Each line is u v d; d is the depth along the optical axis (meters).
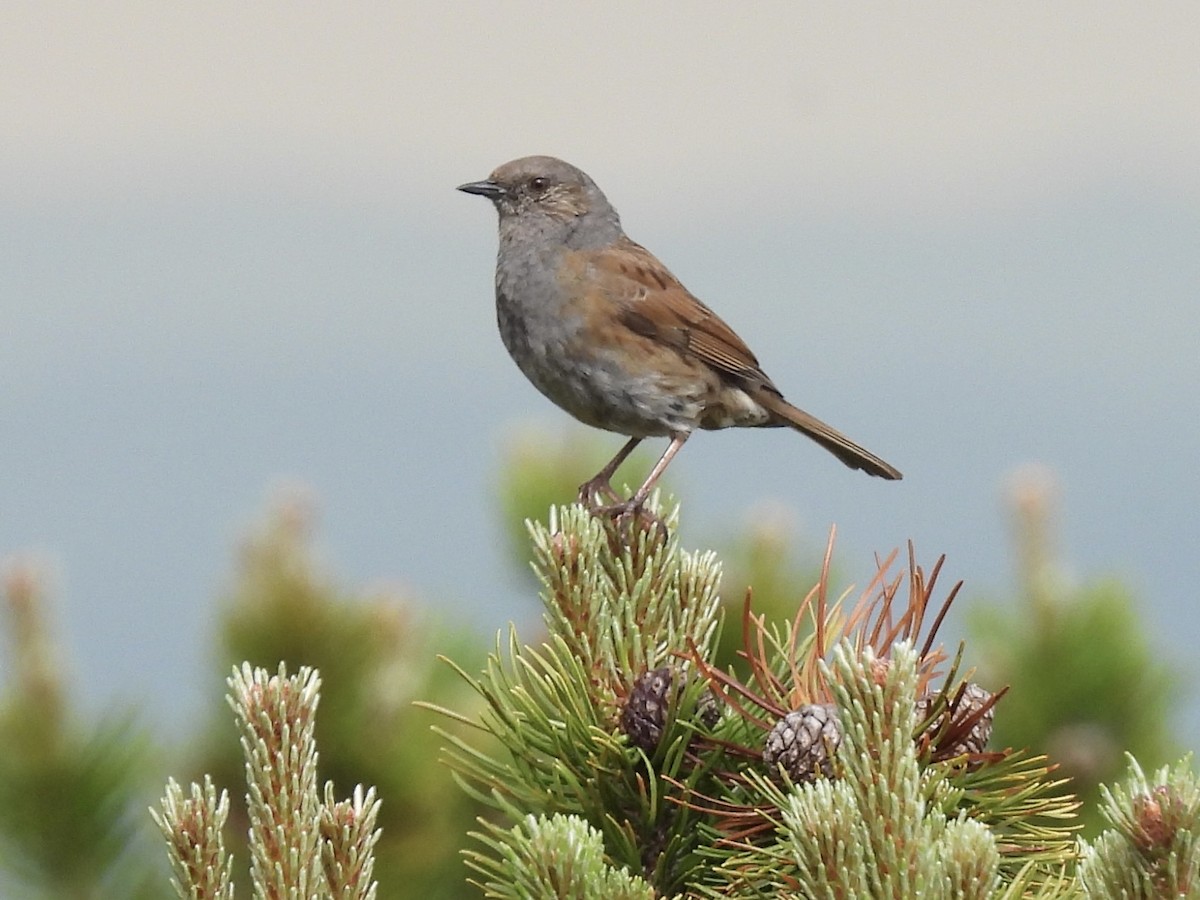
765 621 13.84
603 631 9.73
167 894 12.70
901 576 8.97
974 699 8.77
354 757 13.95
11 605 12.53
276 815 7.86
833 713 8.46
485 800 9.18
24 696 12.48
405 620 14.29
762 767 8.88
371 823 7.95
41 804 12.43
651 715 8.98
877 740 7.29
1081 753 13.54
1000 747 13.84
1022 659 13.80
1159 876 6.92
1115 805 7.01
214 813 7.84
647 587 9.93
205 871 7.82
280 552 14.18
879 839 7.15
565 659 9.58
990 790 8.74
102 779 12.52
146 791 12.76
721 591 14.02
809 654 8.96
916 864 7.12
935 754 8.73
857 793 7.26
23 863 12.57
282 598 13.95
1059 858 8.42
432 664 14.44
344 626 14.07
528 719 9.26
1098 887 7.08
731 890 8.59
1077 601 13.84
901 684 7.29
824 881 7.11
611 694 9.63
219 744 13.86
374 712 14.09
